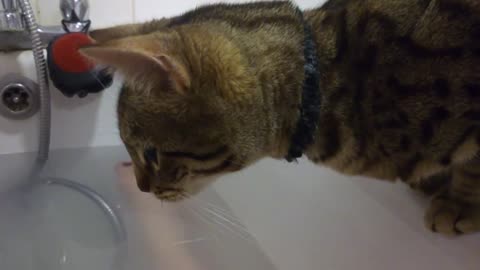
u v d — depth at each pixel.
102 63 0.70
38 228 1.21
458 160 0.89
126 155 1.28
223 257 1.07
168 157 0.85
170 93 0.76
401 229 1.02
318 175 1.25
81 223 1.23
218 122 0.79
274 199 1.20
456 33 0.79
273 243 1.08
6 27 1.03
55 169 1.25
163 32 0.77
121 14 1.29
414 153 0.85
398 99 0.81
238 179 1.26
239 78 0.78
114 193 1.26
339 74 0.85
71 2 1.09
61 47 1.04
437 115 0.81
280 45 0.84
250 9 0.93
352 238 1.04
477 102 0.80
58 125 1.20
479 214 0.98
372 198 1.13
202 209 1.19
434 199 1.05
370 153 0.88
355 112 0.85
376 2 0.85
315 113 0.85
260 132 0.84
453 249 0.94
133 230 1.19
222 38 0.80
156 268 1.08
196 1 1.34
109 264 1.12
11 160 1.21
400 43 0.81
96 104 1.20
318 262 1.00
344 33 0.86
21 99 1.15
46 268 1.12
